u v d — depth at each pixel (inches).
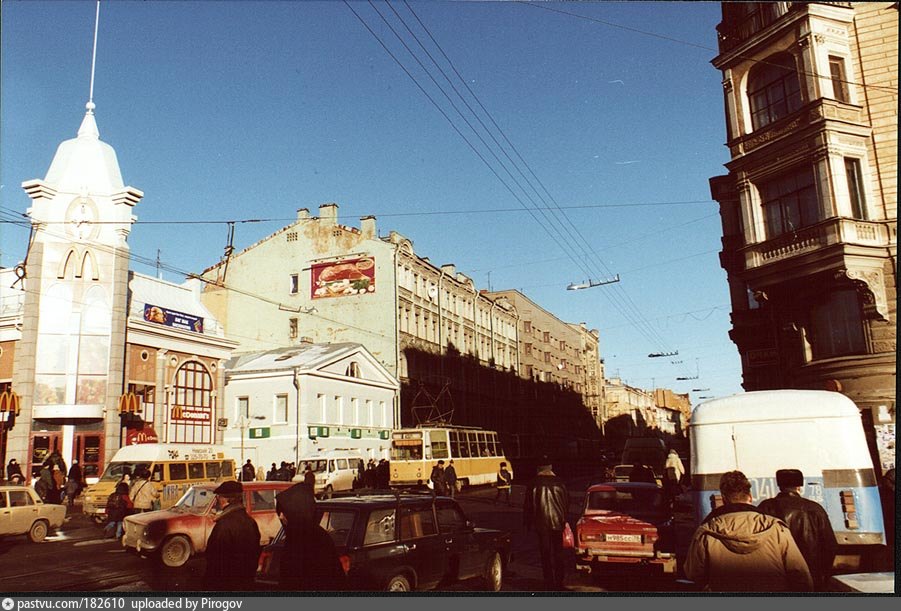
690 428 408.2
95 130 1239.5
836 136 707.4
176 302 1373.0
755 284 783.1
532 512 399.2
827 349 731.4
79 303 1144.8
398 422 1752.0
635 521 408.8
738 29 818.2
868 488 360.8
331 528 297.6
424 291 1990.7
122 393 1154.0
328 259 1863.9
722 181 1010.1
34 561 494.6
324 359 1494.8
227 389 1510.8
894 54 717.3
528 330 2832.2
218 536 233.9
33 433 1084.5
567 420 3137.3
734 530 184.1
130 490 708.0
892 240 692.7
